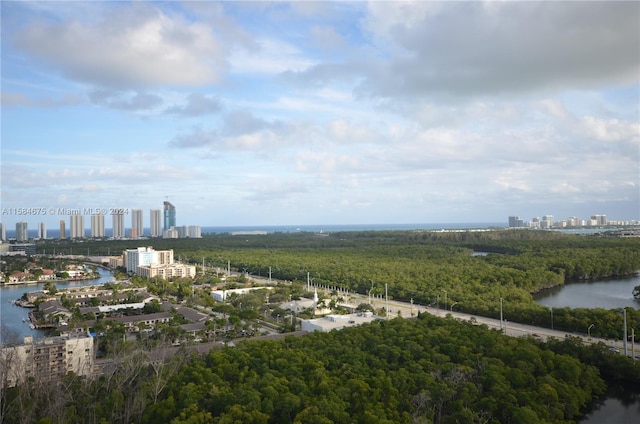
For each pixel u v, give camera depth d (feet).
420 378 564.30
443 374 600.39
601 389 629.92
